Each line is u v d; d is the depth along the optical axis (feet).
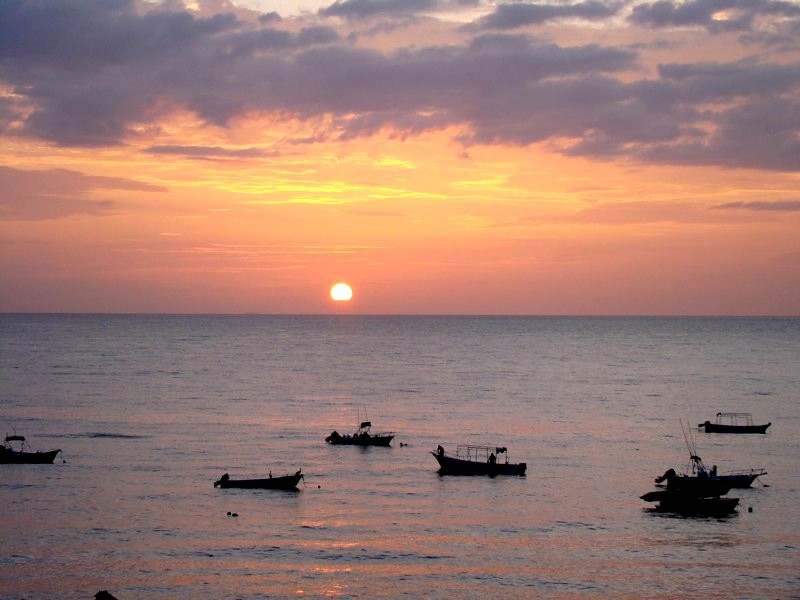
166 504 253.44
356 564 204.95
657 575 200.34
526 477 295.48
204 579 194.80
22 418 412.77
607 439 374.22
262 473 296.10
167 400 486.38
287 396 515.09
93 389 535.19
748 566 206.18
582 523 239.30
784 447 361.92
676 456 337.31
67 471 294.25
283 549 214.48
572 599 186.60
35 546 214.90
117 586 190.70
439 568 203.21
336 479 289.74
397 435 379.96
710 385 609.42
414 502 260.21
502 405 486.38
